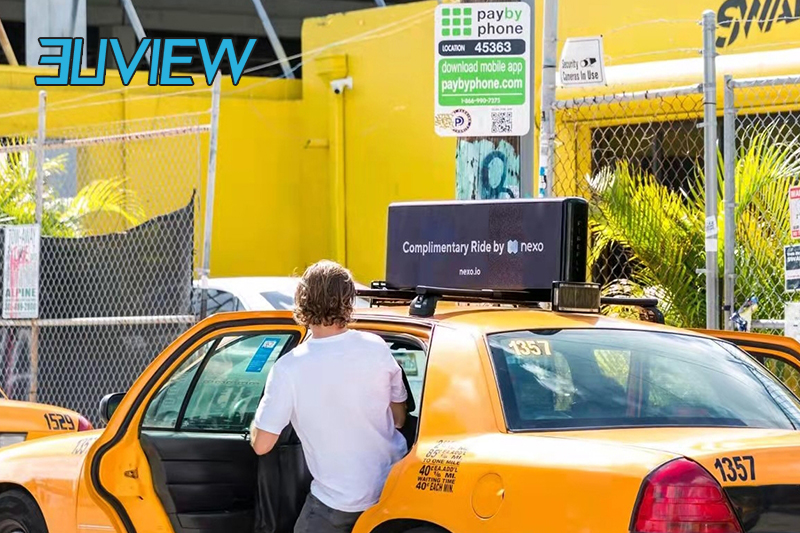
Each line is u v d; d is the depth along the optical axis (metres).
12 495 8.41
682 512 5.23
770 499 5.41
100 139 13.84
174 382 7.90
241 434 7.93
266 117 22.05
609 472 5.42
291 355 6.75
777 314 10.84
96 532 7.72
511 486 5.71
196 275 14.47
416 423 7.09
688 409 6.33
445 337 6.61
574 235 7.51
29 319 14.08
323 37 21.89
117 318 13.13
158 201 21.23
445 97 10.52
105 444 7.69
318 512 6.62
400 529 6.30
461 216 7.85
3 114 21.22
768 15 16.56
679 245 11.35
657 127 16.77
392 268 8.13
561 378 6.34
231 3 24.66
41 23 22.59
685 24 17.25
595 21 17.97
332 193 21.64
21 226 14.37
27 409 10.88
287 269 22.12
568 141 16.45
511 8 10.37
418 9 20.70
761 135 11.91
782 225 10.92
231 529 7.73
